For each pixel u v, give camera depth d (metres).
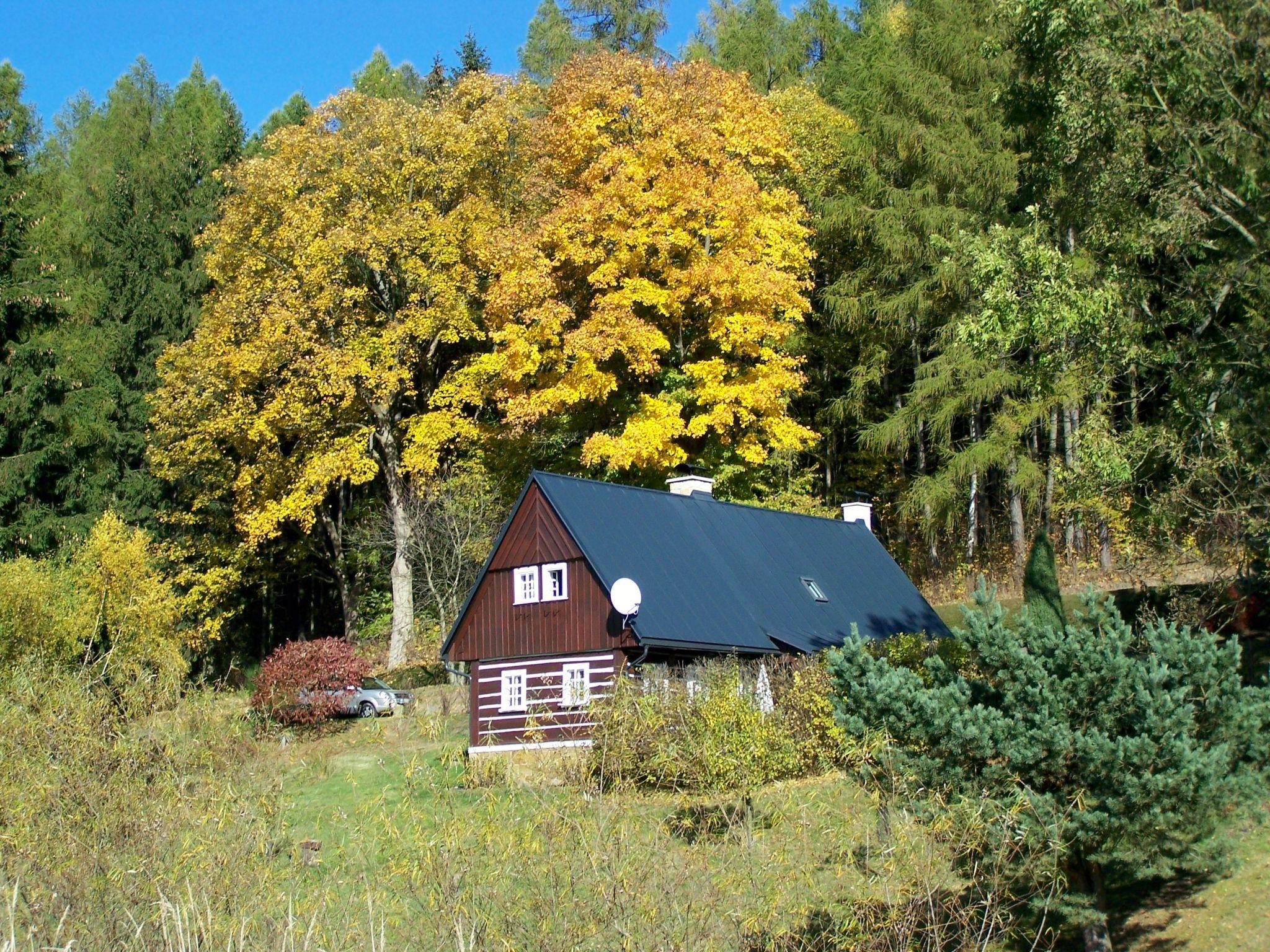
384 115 34.69
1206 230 20.69
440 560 36.38
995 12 27.23
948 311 34.31
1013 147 32.97
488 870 9.43
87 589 30.12
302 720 24.88
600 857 9.42
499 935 8.95
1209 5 20.70
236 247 35.97
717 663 20.16
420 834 9.73
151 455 36.34
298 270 34.38
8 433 38.12
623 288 32.53
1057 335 20.50
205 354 35.41
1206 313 21.22
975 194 33.12
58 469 39.72
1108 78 20.83
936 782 11.75
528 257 32.19
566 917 9.02
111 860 10.45
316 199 34.66
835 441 41.25
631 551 24.69
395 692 28.45
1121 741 11.00
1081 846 11.83
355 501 42.94
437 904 9.23
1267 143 19.83
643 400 32.31
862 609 28.30
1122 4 21.03
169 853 10.63
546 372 33.44
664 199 32.59
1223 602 21.55
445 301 33.75
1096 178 21.55
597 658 23.61
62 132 60.94
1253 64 19.80
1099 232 21.70
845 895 10.42
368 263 34.75
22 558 29.91
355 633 41.19
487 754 11.93
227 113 48.56
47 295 38.97
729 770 13.66
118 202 44.03
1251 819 13.68
